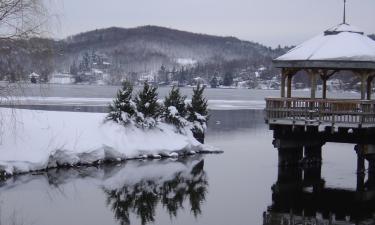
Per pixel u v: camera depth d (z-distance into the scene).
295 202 20.72
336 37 26.31
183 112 33.72
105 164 27.41
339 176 25.78
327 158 31.11
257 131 43.38
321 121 24.34
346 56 24.39
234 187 23.08
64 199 20.36
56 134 26.94
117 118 30.38
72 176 24.27
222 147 34.38
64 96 91.69
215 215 18.66
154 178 24.50
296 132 26.39
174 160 29.39
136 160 28.88
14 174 23.83
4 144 24.67
